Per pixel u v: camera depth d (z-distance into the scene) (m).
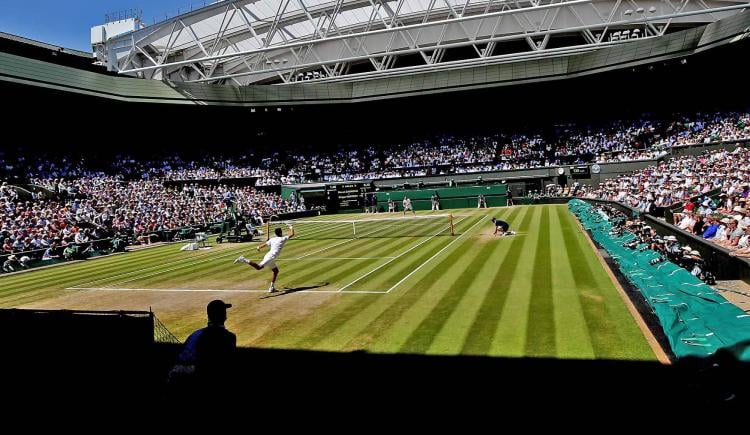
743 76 49.22
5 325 6.89
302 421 6.63
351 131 65.56
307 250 25.17
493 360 8.38
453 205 52.22
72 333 6.83
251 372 8.50
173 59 57.38
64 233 30.91
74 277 21.84
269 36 42.81
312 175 59.81
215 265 22.33
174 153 60.12
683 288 9.74
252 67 56.59
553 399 6.87
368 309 12.35
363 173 58.88
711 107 51.53
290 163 62.69
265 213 48.72
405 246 24.16
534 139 56.84
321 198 56.75
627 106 56.50
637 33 51.00
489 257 18.92
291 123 65.12
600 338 9.09
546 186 50.03
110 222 36.69
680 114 51.38
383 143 64.25
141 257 28.05
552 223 29.50
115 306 14.91
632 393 6.89
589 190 45.97
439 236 27.25
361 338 10.07
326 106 59.72
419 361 8.58
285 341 10.21
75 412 6.57
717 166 33.50
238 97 55.59
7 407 6.58
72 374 6.74
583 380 7.39
